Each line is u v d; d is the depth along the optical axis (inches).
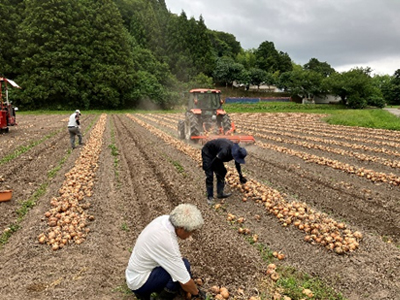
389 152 481.4
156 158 428.5
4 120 657.6
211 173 258.2
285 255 183.5
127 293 151.2
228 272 167.3
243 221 227.3
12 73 1723.7
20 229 220.4
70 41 1771.7
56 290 153.1
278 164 399.9
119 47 1918.1
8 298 146.7
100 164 400.2
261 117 1309.1
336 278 160.9
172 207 257.1
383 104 2229.3
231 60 3120.1
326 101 2615.7
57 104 1708.9
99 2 1971.0
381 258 176.6
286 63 3683.6
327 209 253.4
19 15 1793.8
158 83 2005.4
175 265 116.9
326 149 500.7
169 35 2642.7
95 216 242.5
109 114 1482.5
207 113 553.0
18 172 359.3
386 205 259.1
